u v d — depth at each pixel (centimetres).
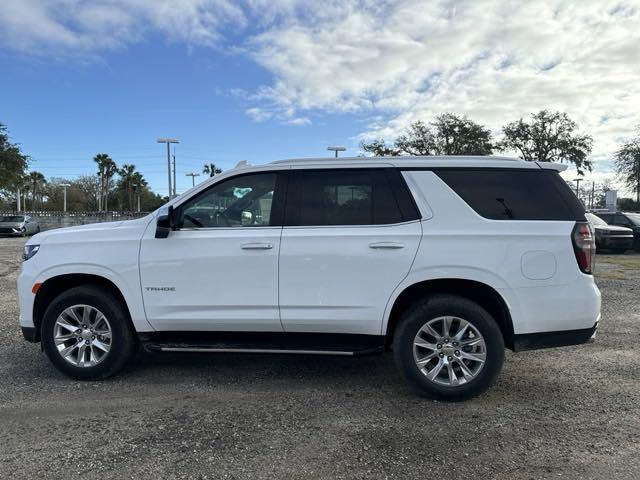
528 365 520
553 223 418
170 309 448
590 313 412
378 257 421
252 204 451
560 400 427
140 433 363
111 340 461
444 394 416
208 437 357
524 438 357
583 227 418
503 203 424
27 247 482
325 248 427
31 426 375
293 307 432
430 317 415
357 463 322
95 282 480
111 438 355
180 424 378
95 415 395
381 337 430
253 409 407
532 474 309
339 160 450
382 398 431
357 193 440
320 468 316
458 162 438
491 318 412
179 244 446
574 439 355
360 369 510
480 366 412
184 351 444
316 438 356
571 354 558
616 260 1596
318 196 444
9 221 3312
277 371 504
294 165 454
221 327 446
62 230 483
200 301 443
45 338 467
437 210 425
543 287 411
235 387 458
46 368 508
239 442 350
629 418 391
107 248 458
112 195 8662
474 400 426
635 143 4159
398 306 434
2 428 371
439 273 414
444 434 363
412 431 367
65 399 427
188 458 328
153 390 449
